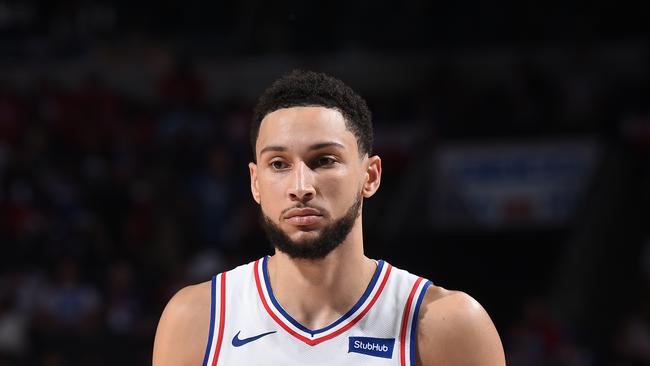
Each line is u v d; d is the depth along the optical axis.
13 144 38.12
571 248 34.56
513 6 44.53
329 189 6.97
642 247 35.25
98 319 30.25
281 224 7.02
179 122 39.59
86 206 34.69
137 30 46.66
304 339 7.22
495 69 43.88
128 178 36.19
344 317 7.28
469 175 37.28
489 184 37.06
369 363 7.15
